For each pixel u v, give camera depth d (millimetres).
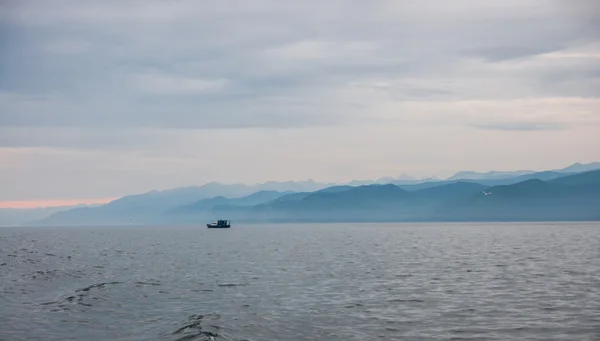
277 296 46906
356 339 31703
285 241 168750
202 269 72062
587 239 155125
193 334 32062
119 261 87562
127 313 39312
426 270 67500
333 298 45531
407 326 34656
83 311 40062
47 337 32500
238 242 164000
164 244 153375
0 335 32969
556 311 38375
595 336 31500
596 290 47750
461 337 31781
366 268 71312
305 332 33344
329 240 174500
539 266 70375
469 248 115875
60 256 101000
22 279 60188
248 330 33719
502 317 36750
